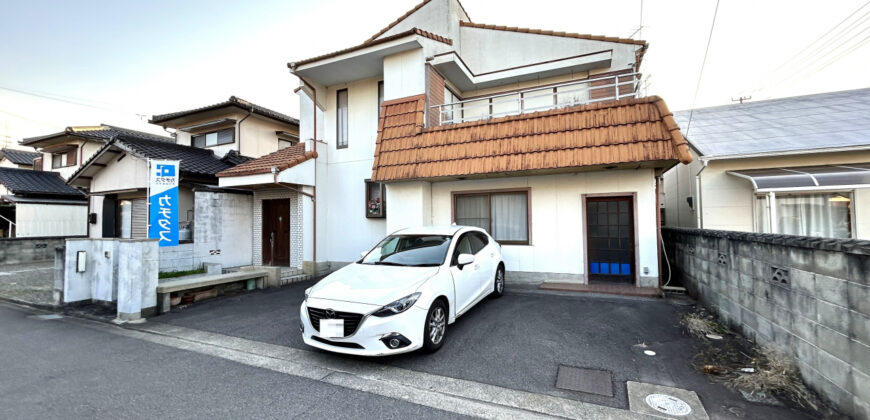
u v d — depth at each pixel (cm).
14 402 307
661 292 634
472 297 521
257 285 784
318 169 984
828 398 269
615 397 302
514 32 1027
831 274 268
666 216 1139
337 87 1038
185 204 988
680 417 270
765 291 367
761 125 903
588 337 444
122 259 573
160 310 599
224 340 470
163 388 333
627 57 912
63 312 616
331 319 367
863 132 747
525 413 282
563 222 740
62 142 1708
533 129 710
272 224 1004
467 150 742
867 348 233
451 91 988
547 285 716
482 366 369
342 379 347
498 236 805
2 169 1527
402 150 804
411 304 373
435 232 544
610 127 646
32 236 1464
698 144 818
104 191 1073
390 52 867
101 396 318
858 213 682
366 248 963
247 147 1416
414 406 294
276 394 318
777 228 733
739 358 369
